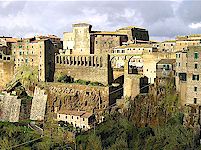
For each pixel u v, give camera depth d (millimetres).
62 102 196000
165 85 159125
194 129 140875
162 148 139250
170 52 173250
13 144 167875
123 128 158500
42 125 189125
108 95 184375
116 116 169375
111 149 149125
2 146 165750
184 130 141625
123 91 186500
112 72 197500
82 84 195000
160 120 152875
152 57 177000
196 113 142000
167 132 144750
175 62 160125
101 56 198250
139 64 193625
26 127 187125
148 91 171000
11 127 186250
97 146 153875
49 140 170250
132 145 149125
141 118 159000
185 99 148000
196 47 143500
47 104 199875
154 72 176000
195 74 144000
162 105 155250
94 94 188000
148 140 146000
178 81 153000
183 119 145125
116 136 155750
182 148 136625
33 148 164750
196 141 139250
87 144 157875
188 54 145625
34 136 174875
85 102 189875
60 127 178625
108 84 194875
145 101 161750
